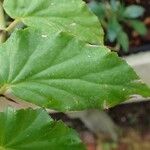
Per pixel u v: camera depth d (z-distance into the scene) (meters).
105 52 0.16
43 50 0.16
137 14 0.53
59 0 0.20
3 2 0.20
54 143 0.16
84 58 0.16
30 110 0.16
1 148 0.16
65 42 0.16
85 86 0.16
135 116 0.66
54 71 0.16
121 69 0.16
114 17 0.53
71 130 0.17
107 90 0.16
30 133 0.16
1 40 0.19
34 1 0.19
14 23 0.19
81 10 0.20
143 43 0.56
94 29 0.20
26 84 0.17
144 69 0.51
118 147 0.67
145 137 0.67
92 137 0.68
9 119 0.16
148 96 0.16
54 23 0.19
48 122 0.16
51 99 0.16
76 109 0.16
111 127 0.64
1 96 0.17
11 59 0.17
